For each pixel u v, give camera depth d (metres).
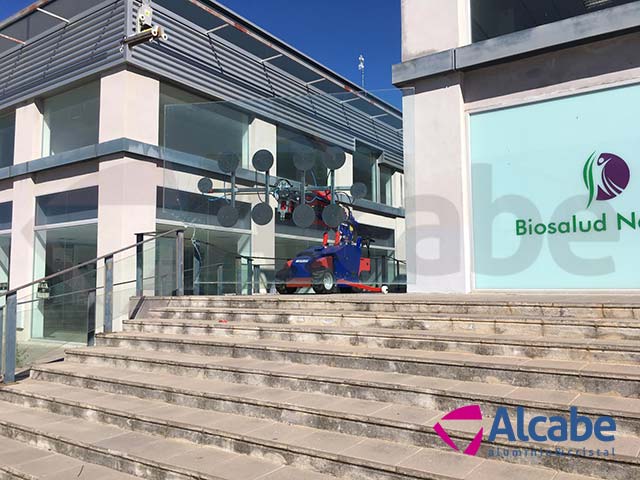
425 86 7.57
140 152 11.15
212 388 4.75
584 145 6.61
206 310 7.04
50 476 3.94
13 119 14.02
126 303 8.16
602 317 4.80
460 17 7.46
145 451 3.98
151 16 10.78
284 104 8.50
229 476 3.45
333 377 4.39
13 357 6.09
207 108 8.87
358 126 8.16
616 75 6.43
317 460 3.49
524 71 7.00
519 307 5.17
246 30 13.30
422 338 4.85
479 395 3.71
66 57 12.17
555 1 6.92
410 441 3.57
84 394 5.34
